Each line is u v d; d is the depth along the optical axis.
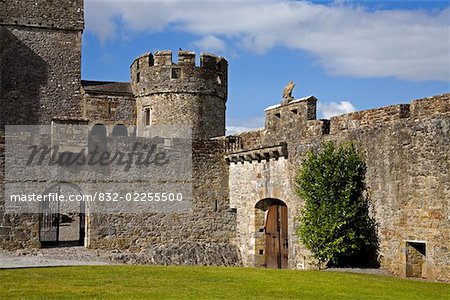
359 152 21.20
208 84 35.53
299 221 23.05
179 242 27.00
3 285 15.84
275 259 25.61
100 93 35.84
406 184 19.36
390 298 14.61
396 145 19.75
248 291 15.39
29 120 35.69
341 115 22.09
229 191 27.91
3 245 24.88
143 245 26.53
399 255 19.50
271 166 25.36
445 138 18.17
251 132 27.09
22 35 35.94
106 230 26.19
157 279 17.27
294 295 14.93
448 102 18.25
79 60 36.75
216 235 27.48
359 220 20.94
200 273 18.81
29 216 25.28
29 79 35.88
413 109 19.34
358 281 17.38
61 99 36.31
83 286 15.78
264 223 26.39
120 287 15.69
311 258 22.70
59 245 27.22
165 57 35.09
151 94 35.31
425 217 18.69
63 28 36.59
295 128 24.08
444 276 18.02
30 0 36.22
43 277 17.38
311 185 21.92
